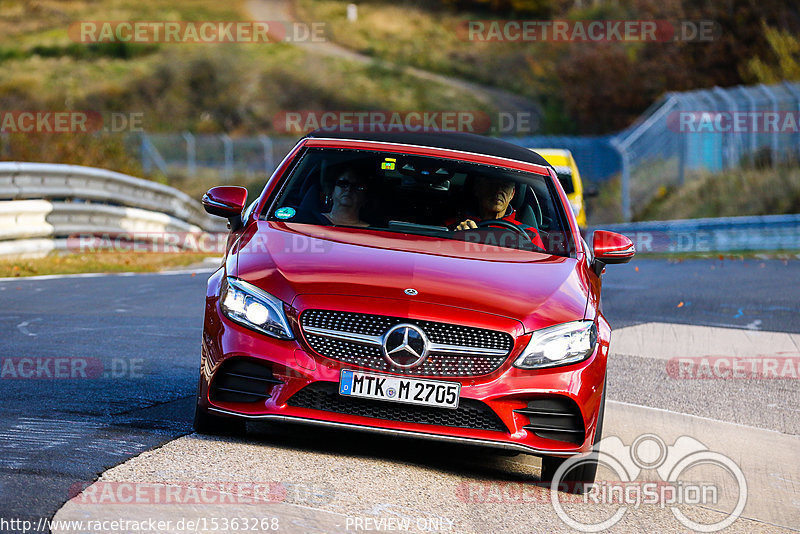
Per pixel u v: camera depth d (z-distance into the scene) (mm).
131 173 60094
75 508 11227
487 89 171625
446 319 13992
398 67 177375
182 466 13242
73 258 42438
